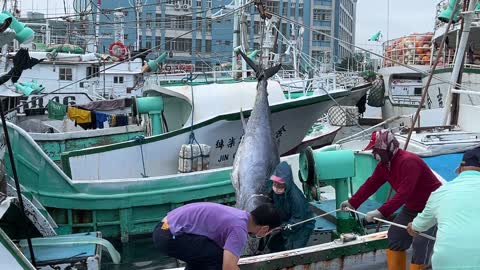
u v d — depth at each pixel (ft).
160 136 30.19
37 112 52.75
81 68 60.59
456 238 9.56
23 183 21.09
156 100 35.29
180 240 11.27
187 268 11.96
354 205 16.03
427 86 20.15
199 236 11.22
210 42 145.59
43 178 21.83
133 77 63.82
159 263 22.07
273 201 19.56
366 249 17.02
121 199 23.84
